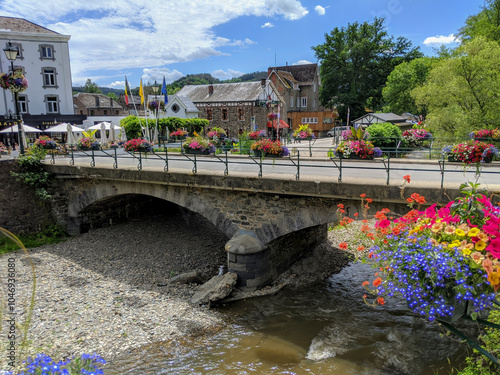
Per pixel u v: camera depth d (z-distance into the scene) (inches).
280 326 345.7
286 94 1891.0
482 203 142.6
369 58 1854.1
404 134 670.5
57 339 306.2
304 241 530.3
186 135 950.4
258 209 398.0
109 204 649.6
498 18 1035.9
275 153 508.7
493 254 121.3
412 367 277.6
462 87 669.9
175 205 769.6
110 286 417.4
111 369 275.0
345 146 496.4
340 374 272.8
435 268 126.1
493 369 201.0
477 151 325.7
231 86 1667.1
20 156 582.9
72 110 1272.1
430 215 154.9
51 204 591.8
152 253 527.8
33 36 1172.5
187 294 408.2
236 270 413.4
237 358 293.7
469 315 135.6
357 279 458.6
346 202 340.2
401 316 360.2
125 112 2250.2
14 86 565.3
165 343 312.5
